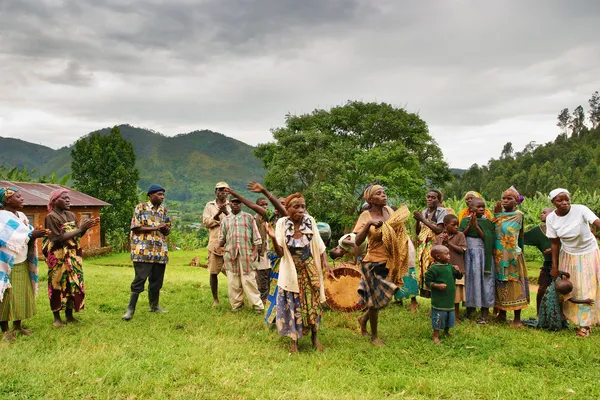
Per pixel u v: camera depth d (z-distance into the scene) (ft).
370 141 132.36
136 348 18.97
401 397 14.85
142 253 24.53
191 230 166.81
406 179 100.68
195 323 23.40
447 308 20.61
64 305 22.44
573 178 296.51
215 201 29.09
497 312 26.61
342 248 26.99
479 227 24.17
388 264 19.71
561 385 15.85
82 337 20.29
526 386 15.70
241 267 26.25
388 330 22.81
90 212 87.20
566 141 457.68
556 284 22.27
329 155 108.37
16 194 20.57
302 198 19.79
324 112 137.18
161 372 16.16
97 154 132.36
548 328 23.22
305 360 18.19
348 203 102.94
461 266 24.17
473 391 15.38
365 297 20.21
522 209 79.61
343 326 23.99
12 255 19.47
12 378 15.31
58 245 22.40
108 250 90.94
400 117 130.41
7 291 19.95
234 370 16.51
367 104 136.77
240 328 22.65
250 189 20.52
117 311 26.32
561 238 22.47
